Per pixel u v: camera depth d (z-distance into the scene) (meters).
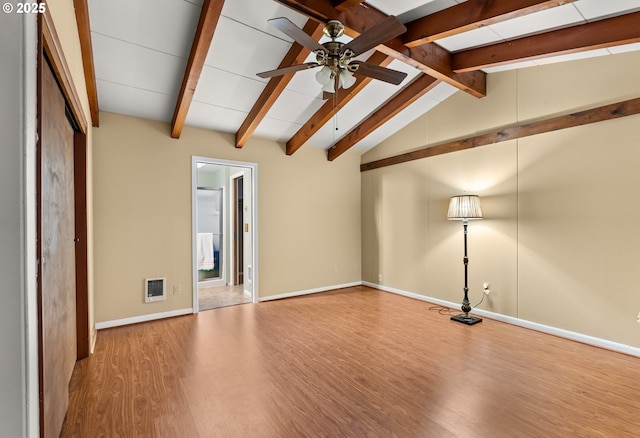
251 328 3.58
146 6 2.37
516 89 3.65
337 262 5.59
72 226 2.52
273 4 2.50
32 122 1.14
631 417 1.97
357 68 2.48
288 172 5.04
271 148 4.86
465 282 3.86
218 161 4.37
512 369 2.59
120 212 3.67
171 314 3.98
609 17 2.48
